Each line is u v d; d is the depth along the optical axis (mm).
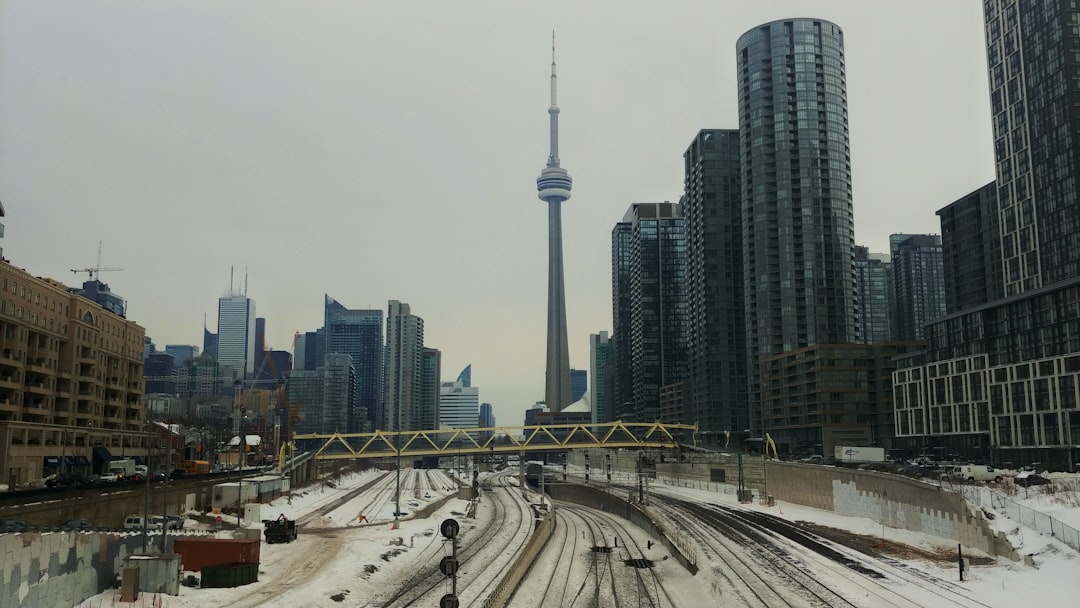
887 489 93562
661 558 84500
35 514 63344
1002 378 156875
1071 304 145000
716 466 171750
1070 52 190500
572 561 82062
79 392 142375
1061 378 141125
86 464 128750
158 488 87812
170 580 54531
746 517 113562
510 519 120000
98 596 52719
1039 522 65812
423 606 56719
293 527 85000
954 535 75000
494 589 59812
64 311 137750
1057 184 191375
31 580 45906
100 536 53938
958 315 174125
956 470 117562
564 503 180875
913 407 188125
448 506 141125
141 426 167375
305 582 61906
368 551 80125
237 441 197625
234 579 59250
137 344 166875
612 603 61750
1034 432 147250
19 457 111812
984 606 51906
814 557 74750
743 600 58031
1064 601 51250
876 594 56906
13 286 121000
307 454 190500
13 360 121125
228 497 110500
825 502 115250
